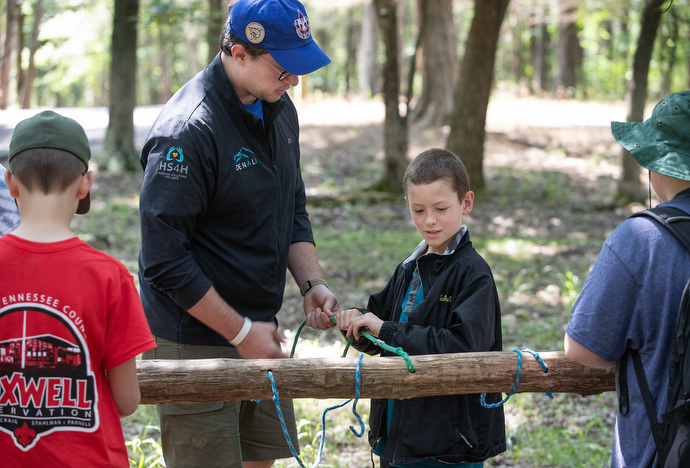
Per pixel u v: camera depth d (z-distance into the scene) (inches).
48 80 1528.1
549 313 249.9
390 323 85.4
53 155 63.4
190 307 85.7
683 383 64.4
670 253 68.8
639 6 670.5
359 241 361.7
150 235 85.3
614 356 72.0
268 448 107.3
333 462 145.6
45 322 62.6
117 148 564.1
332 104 906.1
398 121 497.0
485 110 501.4
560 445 152.9
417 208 89.4
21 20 1059.3
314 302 105.7
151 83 1659.7
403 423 86.9
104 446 64.6
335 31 1578.5
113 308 64.9
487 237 388.8
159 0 483.5
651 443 68.6
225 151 89.0
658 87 1043.9
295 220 112.5
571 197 515.5
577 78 1316.4
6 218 89.7
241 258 92.8
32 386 62.6
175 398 79.6
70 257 63.8
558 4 942.4
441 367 81.0
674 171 71.8
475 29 486.9
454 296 87.7
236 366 80.1
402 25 1389.0
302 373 80.4
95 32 1261.1
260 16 85.7
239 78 90.1
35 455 62.5
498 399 91.5
